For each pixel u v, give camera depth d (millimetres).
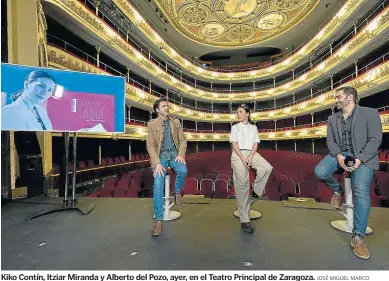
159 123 2139
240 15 16297
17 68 2289
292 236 1884
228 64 25781
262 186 2172
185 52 22984
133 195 5258
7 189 2959
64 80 2475
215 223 2188
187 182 5141
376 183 5047
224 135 23531
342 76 15633
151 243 1773
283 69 20562
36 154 3311
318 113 18594
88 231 2016
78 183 8547
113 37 11156
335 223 2100
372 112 1646
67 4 8188
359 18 12172
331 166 1952
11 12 3215
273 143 22609
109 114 2670
